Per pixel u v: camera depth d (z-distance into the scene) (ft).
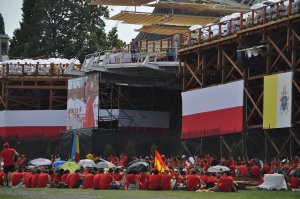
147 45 280.10
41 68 327.47
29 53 435.12
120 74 286.66
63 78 324.39
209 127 237.45
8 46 425.28
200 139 242.37
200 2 314.96
